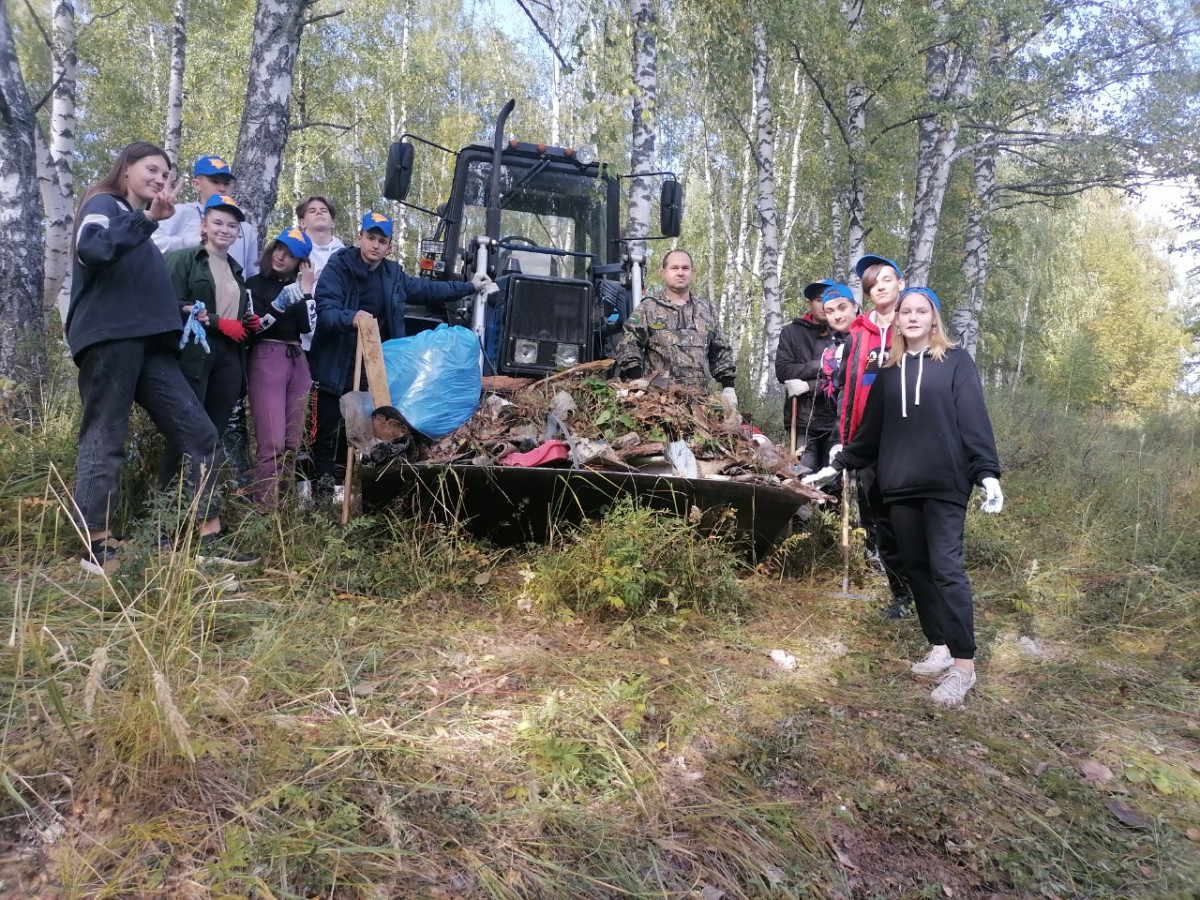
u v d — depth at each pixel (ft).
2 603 10.47
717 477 15.28
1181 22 42.60
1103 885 8.32
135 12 61.67
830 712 11.03
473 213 22.90
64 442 16.16
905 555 12.89
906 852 8.55
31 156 23.73
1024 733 11.21
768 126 45.19
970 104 42.16
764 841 8.24
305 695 9.62
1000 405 41.75
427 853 7.39
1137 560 19.03
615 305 22.24
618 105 23.58
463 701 10.11
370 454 14.33
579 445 14.92
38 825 7.10
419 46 82.17
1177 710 12.23
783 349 20.16
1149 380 110.63
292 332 15.52
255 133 22.27
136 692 8.44
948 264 65.05
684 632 13.28
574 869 7.51
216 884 6.67
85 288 12.14
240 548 13.52
